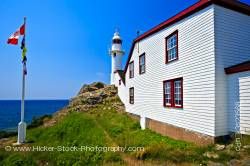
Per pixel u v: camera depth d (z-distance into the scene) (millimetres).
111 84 41438
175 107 12914
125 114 23641
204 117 10320
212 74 9898
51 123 26625
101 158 10117
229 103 9938
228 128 9930
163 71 14578
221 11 10242
